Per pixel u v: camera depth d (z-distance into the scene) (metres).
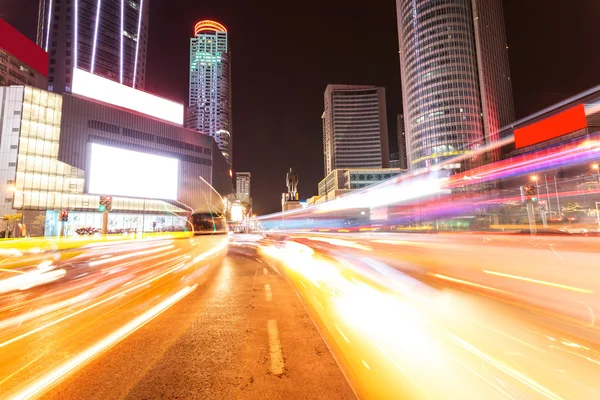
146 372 3.83
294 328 5.43
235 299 7.78
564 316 5.62
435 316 5.76
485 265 11.96
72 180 57.50
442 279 9.33
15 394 3.34
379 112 193.38
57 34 103.69
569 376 3.48
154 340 4.94
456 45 113.31
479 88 112.38
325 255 16.61
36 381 3.63
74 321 6.01
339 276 10.62
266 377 3.65
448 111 111.38
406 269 11.41
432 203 79.25
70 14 105.25
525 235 31.19
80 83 59.91
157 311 6.70
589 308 6.09
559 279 9.00
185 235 32.16
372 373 3.68
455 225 75.75
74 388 3.46
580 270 10.53
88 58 107.25
